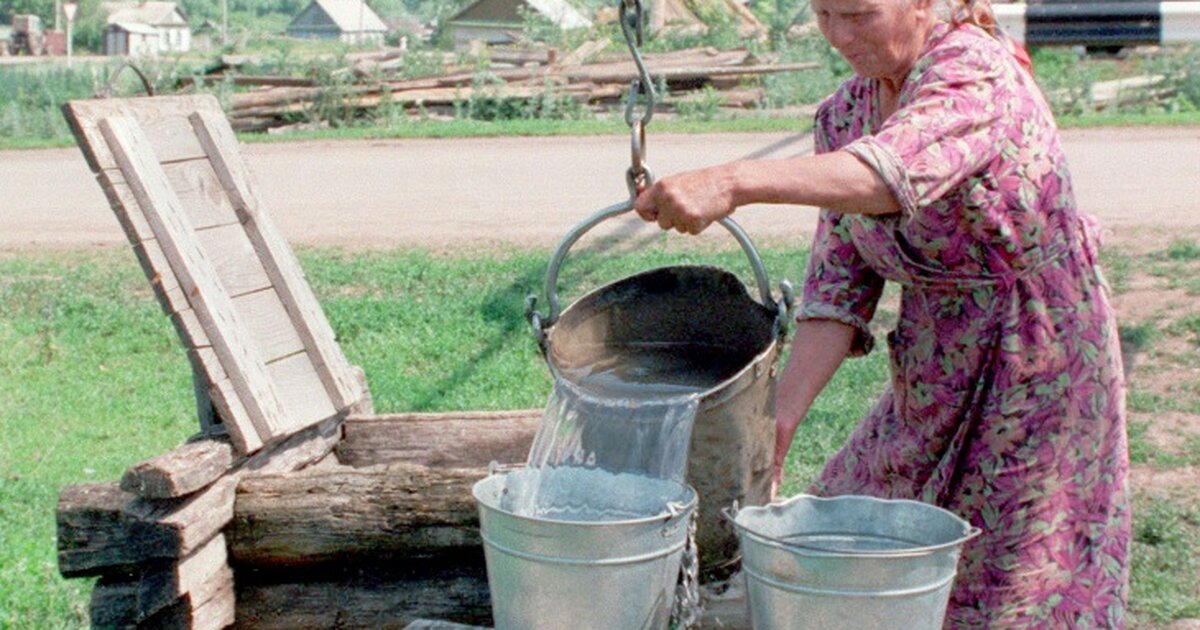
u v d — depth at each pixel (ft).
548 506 8.64
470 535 13.01
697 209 8.07
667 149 58.08
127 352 31.73
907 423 10.67
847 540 8.47
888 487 10.84
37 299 35.60
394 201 48.44
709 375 9.57
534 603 7.77
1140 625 16.96
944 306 10.21
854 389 25.71
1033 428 10.11
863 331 10.94
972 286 10.01
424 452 15.76
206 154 15.87
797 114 72.43
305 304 15.94
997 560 10.28
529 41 101.86
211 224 15.40
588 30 102.37
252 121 74.23
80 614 17.46
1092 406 10.16
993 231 9.67
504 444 15.74
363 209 47.16
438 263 37.73
